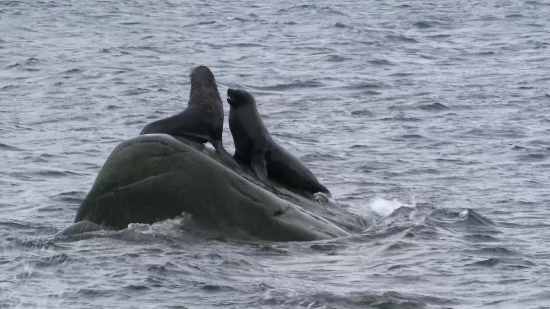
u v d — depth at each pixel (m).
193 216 50.47
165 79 122.75
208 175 50.72
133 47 154.50
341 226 54.72
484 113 103.25
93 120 96.25
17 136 87.00
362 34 172.12
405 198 65.31
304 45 159.12
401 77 128.25
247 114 56.19
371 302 39.94
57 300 39.59
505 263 47.16
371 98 111.81
